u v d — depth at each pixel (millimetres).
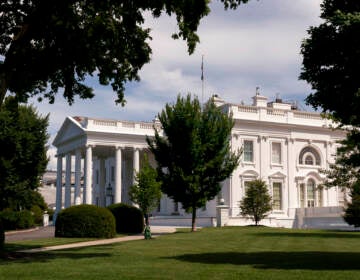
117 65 20641
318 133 53438
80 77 21656
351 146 28578
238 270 13641
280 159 51562
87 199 52844
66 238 29734
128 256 18031
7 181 41125
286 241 24219
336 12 13414
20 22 19375
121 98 21484
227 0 17391
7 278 12547
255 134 50438
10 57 17969
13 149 40969
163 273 13188
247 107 50656
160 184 33094
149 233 27500
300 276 12406
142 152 58969
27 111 42250
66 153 60375
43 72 19641
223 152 33469
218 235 28656
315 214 47375
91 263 15805
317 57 14094
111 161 69938
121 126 55562
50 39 18859
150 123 57000
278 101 58688
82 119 59906
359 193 32781
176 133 32812
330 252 18875
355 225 36531
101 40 18891
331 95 14148
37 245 25234
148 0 17031
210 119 33969
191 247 21500
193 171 33031
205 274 12906
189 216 52531
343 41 13562
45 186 102000
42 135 43062
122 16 18062
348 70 13688
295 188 51531
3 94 17750
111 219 30906
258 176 49875
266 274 12797
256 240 24906
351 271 13305
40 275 13023
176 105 33344
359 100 13258
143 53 20281
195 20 17938
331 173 32469
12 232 41750
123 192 65062
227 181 48719
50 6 17281
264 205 41469
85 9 18188
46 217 55375
